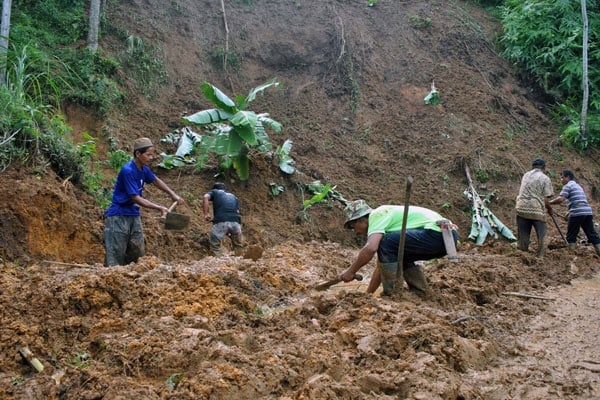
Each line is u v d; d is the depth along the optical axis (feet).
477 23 53.67
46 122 26.61
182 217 21.17
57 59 34.45
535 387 13.34
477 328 16.39
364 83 44.75
